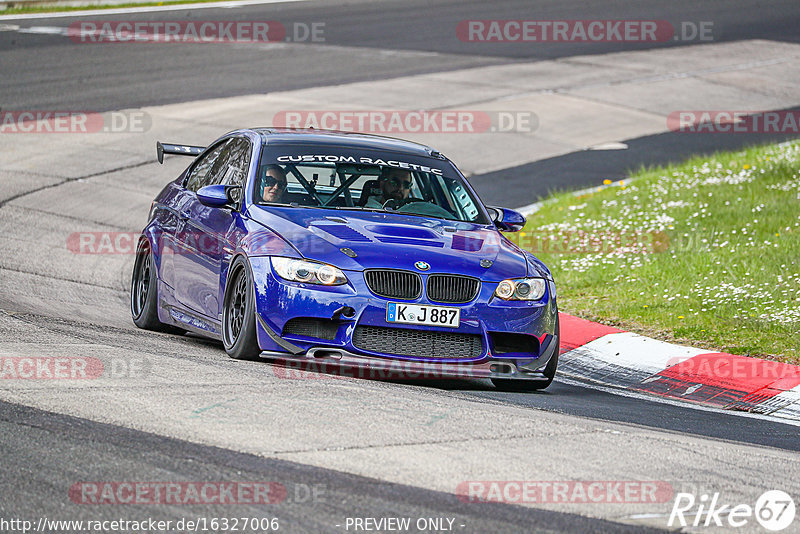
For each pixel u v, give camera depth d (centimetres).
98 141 6372
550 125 7444
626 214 5119
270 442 1838
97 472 1642
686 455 1995
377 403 2172
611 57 9888
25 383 2125
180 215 3083
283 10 11962
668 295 3834
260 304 2503
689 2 13150
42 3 11288
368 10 12100
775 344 3256
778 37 11088
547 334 2634
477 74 8900
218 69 8594
